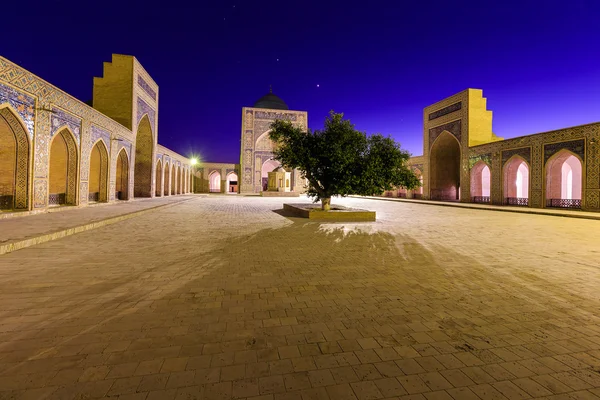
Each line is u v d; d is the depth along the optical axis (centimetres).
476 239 523
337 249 430
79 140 945
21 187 730
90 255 378
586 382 145
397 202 1781
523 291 268
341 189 763
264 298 246
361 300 244
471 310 228
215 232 566
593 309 231
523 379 147
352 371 152
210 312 218
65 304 228
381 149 756
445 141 1888
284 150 789
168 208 1116
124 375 145
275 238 509
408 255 398
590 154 1085
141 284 274
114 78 1358
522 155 1341
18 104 689
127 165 1361
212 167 3266
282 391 136
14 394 130
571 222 795
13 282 274
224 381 142
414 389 139
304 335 187
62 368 150
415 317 214
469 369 154
